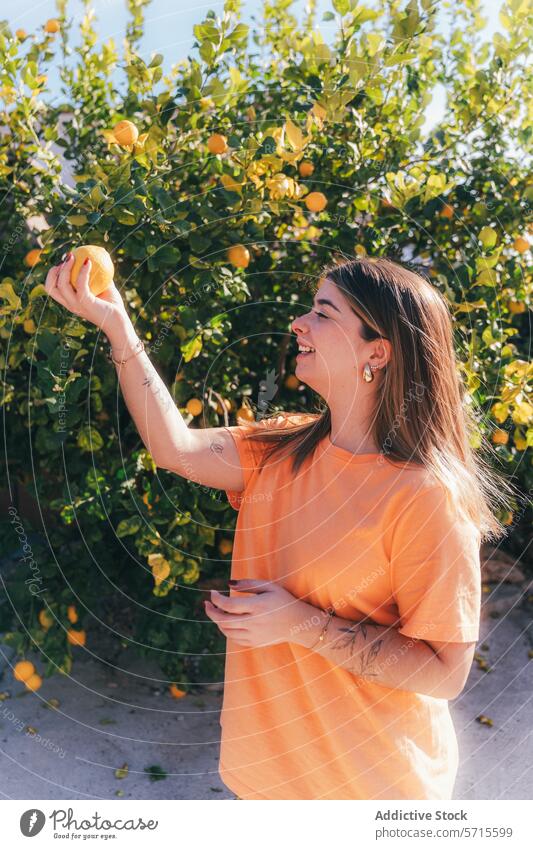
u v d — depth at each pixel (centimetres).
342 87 230
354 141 254
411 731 126
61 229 226
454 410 133
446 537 117
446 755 132
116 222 216
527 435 249
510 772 238
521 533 351
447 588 117
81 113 271
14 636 239
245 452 144
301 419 153
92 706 264
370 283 126
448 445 129
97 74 276
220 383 252
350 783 128
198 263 223
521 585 346
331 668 126
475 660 299
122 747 245
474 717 268
